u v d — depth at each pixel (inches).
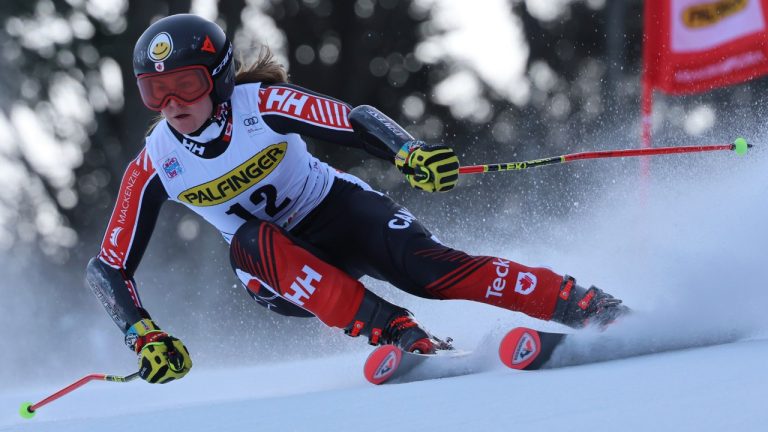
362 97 2128.4
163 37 495.2
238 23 2009.1
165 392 686.5
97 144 2095.2
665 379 348.5
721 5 1159.6
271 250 499.8
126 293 518.9
